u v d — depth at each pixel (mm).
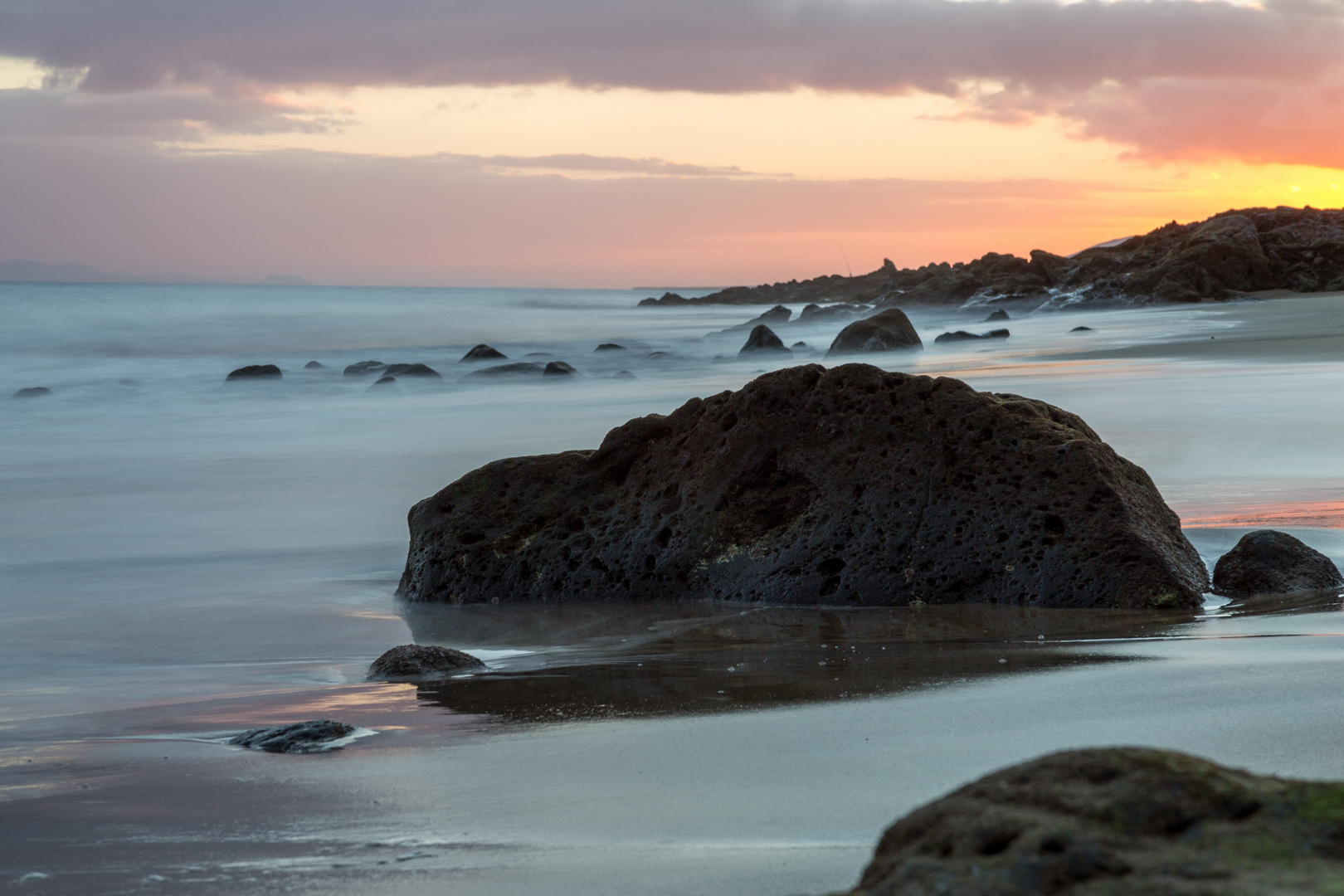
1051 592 7625
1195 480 11914
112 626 8273
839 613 7797
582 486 9312
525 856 3309
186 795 4180
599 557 8898
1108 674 5262
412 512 9594
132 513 13844
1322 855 1965
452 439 20438
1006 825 2141
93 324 52938
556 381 32688
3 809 4070
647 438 9375
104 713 5777
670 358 43406
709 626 7582
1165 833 2094
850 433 8516
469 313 82625
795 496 8594
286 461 18219
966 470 8117
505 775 4234
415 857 3361
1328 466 12422
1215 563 8406
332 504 14203
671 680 5891
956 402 8305
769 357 41812
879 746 4293
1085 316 58312
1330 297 57719
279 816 3871
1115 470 8047
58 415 26969
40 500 14984
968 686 5246
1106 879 1974
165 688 6422
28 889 3232
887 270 119750
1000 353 36438
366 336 56188
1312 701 4480
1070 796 2189
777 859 3135
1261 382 21703
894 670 5773
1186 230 73938
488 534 9234
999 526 7922
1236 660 5414
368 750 4754
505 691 5848
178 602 9078
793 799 3719
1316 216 69438
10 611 8820
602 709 5301
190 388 33125
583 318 81938
